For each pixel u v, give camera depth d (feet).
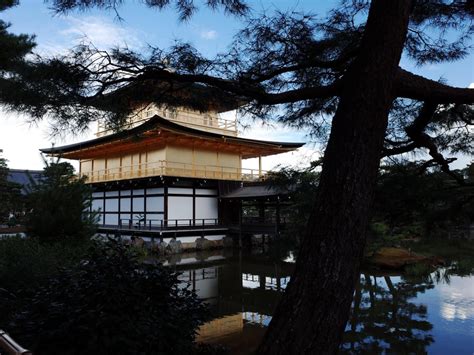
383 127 8.96
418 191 13.51
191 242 81.30
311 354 7.75
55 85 11.09
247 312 35.32
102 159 101.76
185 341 13.33
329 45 13.00
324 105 15.84
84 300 11.92
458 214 13.96
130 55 11.63
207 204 89.71
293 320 8.07
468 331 28.27
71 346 11.01
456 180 14.67
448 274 49.67
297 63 13.01
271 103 11.46
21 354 6.88
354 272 8.31
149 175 79.61
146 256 71.31
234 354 24.64
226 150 93.40
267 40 12.72
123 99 12.72
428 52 14.90
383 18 9.16
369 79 8.92
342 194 8.48
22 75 11.06
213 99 13.52
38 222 30.09
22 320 12.10
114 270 13.46
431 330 28.50
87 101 11.86
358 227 8.37
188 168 84.23
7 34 26.35
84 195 33.35
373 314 32.58
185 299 15.56
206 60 12.26
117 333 11.18
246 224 82.23
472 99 10.14
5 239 26.94
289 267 60.59
